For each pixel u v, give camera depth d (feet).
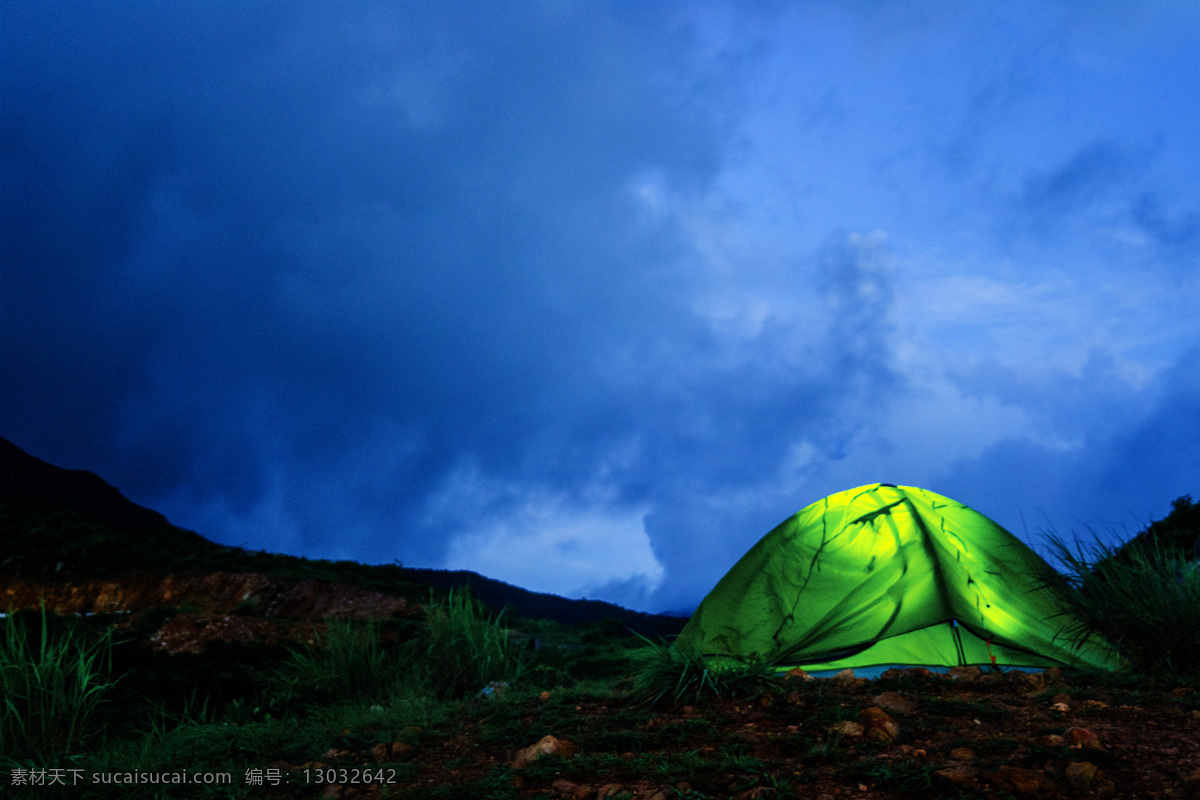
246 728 16.35
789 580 20.33
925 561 19.38
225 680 27.45
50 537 66.08
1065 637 17.83
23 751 14.64
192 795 11.94
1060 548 18.84
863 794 9.67
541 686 21.63
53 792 12.55
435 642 22.62
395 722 15.79
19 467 173.27
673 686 15.19
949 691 14.65
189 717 20.90
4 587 57.98
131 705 22.06
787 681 15.38
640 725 13.65
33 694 16.28
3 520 68.03
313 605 56.03
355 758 13.25
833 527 20.99
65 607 57.36
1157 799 9.12
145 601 59.52
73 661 18.13
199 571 62.54
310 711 19.61
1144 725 11.83
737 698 14.76
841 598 19.40
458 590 25.35
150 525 179.32
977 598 18.52
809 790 9.88
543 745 12.23
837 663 18.90
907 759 10.61
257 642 32.58
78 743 15.60
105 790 12.30
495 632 23.36
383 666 22.15
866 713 12.57
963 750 10.65
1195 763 10.09
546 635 47.83
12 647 17.08
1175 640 16.01
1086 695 13.79
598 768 11.24
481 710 16.24
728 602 20.71
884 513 20.76
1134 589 17.25
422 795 10.77
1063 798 9.25
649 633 45.34
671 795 10.00
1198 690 14.16
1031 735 11.51
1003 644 17.57
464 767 12.35
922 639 19.40
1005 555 19.75
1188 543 23.71
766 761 11.07
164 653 30.17
